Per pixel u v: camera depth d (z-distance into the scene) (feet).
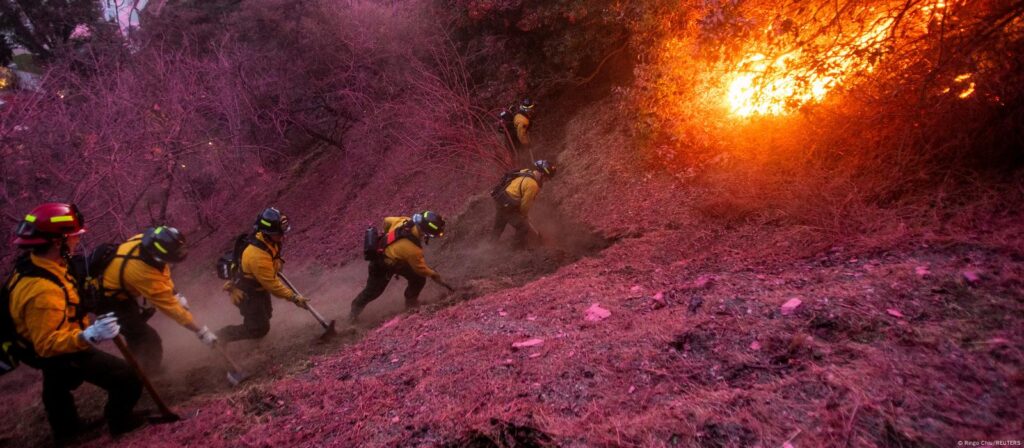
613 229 19.22
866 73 14.32
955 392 6.98
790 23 14.49
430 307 16.81
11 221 22.63
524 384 9.68
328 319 18.81
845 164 15.06
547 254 19.80
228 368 14.32
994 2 12.42
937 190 13.06
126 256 12.59
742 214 16.07
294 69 37.93
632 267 15.57
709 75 18.90
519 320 13.41
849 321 9.07
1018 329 7.84
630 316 11.96
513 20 28.27
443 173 31.14
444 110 29.43
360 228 31.63
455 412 9.23
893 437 6.54
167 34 45.01
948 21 13.19
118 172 25.40
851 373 7.72
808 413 7.21
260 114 39.73
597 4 24.08
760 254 13.66
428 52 32.45
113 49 43.47
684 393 8.38
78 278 11.89
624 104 22.35
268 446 9.53
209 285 32.17
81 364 10.71
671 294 12.61
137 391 11.30
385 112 34.22
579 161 24.29
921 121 13.52
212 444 9.93
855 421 6.88
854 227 13.19
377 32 34.17
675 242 16.26
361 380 11.69
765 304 10.46
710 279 12.63
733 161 17.85
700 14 19.07
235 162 38.88
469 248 23.82
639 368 9.36
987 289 9.04
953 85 12.85
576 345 10.83
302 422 10.24
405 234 16.72
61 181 24.17
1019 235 10.46
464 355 11.76
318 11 36.19
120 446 10.62
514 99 28.40
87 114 26.68
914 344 8.11
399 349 13.43
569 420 8.31
